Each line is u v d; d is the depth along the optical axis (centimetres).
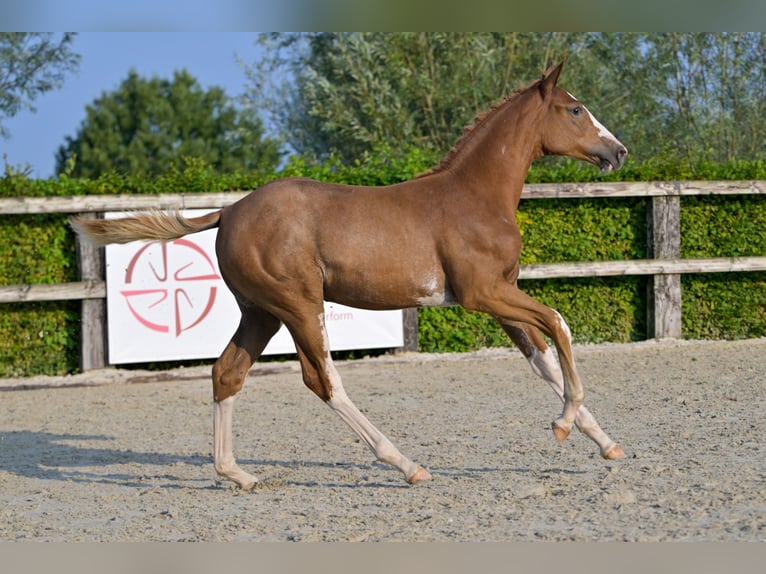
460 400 1081
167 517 650
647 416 934
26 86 2548
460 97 2197
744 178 1471
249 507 669
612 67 2195
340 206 700
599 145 749
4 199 1249
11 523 647
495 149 723
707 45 2116
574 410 706
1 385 1251
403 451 834
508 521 588
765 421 871
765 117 2080
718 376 1143
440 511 624
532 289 1425
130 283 1284
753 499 602
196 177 1343
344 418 712
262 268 697
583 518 584
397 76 2236
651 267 1420
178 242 1294
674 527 552
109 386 1266
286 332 1320
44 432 1002
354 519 616
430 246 695
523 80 2186
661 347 1396
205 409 1102
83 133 5200
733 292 1477
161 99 5250
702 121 2122
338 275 695
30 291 1255
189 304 1300
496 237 697
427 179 723
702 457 739
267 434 951
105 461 856
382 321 1351
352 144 2344
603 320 1454
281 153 2516
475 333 1416
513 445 834
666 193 1427
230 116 5266
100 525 636
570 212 1434
